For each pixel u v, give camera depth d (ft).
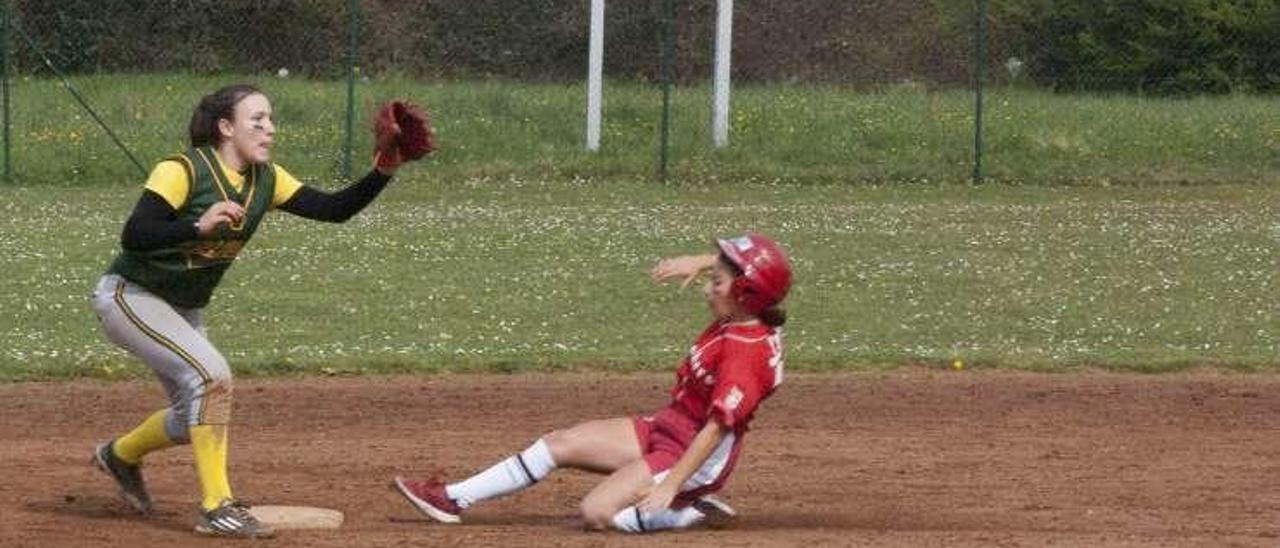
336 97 269.23
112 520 79.77
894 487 90.99
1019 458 99.76
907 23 337.31
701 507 79.77
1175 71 320.70
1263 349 140.26
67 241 183.62
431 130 76.84
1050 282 170.30
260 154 74.69
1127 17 322.14
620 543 73.67
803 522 81.51
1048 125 266.16
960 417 112.98
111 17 299.17
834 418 112.16
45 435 104.88
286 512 79.30
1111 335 147.02
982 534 76.95
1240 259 184.14
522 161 246.47
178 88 279.08
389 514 82.43
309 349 134.72
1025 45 329.52
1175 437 107.14
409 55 314.96
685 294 162.30
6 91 231.50
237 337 139.85
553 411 113.91
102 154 240.94
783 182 241.35
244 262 173.37
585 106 271.49
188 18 305.53
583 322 149.18
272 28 311.06
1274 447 104.06
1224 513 84.07
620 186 235.61
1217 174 249.14
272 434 105.60
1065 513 83.97
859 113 270.67
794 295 162.09
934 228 202.49
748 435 106.01
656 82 323.37
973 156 253.44
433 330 144.66
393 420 110.63
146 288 75.61
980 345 141.69
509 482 78.89
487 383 124.16
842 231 199.21
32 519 79.10
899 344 141.49
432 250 183.42
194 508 83.46
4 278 162.40
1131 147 258.98
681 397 77.82
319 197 76.95
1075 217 213.66
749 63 334.03
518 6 321.52
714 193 231.91
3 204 211.61
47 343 135.23
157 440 79.15
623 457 77.97
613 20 325.21
